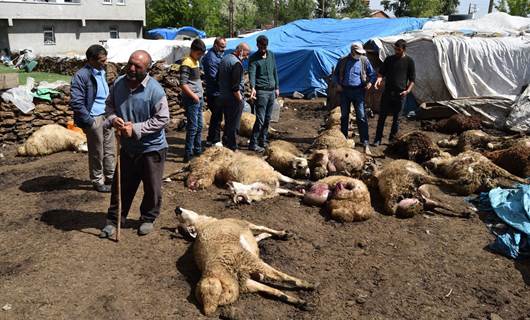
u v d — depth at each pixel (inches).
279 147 288.5
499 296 156.3
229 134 306.3
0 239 193.0
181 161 311.7
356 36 727.1
